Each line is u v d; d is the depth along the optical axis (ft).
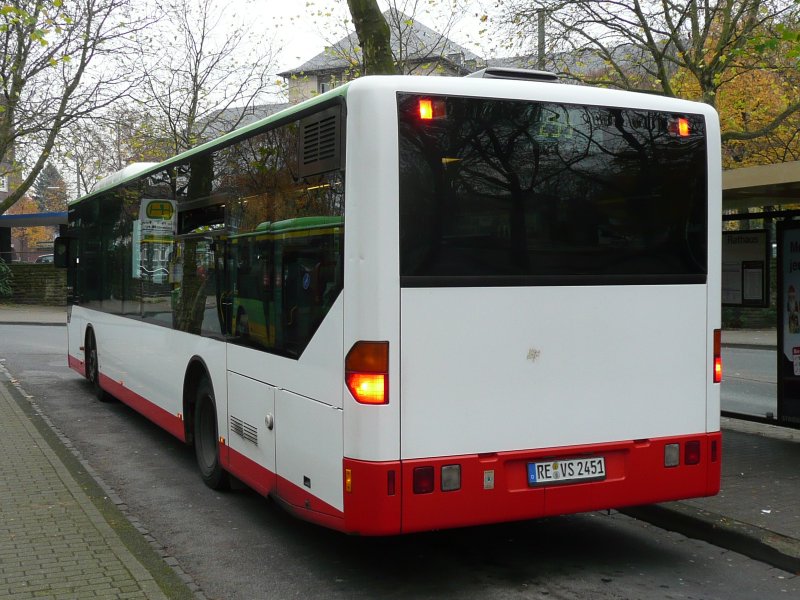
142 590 15.11
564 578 17.07
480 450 15.53
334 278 15.60
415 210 15.12
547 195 16.29
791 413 27.78
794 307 27.55
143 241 30.22
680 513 20.15
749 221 52.49
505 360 15.75
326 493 15.81
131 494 23.63
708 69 50.90
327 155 16.06
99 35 77.56
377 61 33.63
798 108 54.29
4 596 14.76
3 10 46.57
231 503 22.68
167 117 84.74
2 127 85.51
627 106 17.11
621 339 16.83
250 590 16.33
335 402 15.46
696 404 17.54
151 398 29.30
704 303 17.70
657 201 17.29
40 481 23.11
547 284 16.17
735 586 16.66
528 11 56.70
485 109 15.81
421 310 15.11
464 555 18.49
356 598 15.93
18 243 247.70
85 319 40.81
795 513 20.02
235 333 20.88
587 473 16.46
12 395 39.91
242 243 20.48
